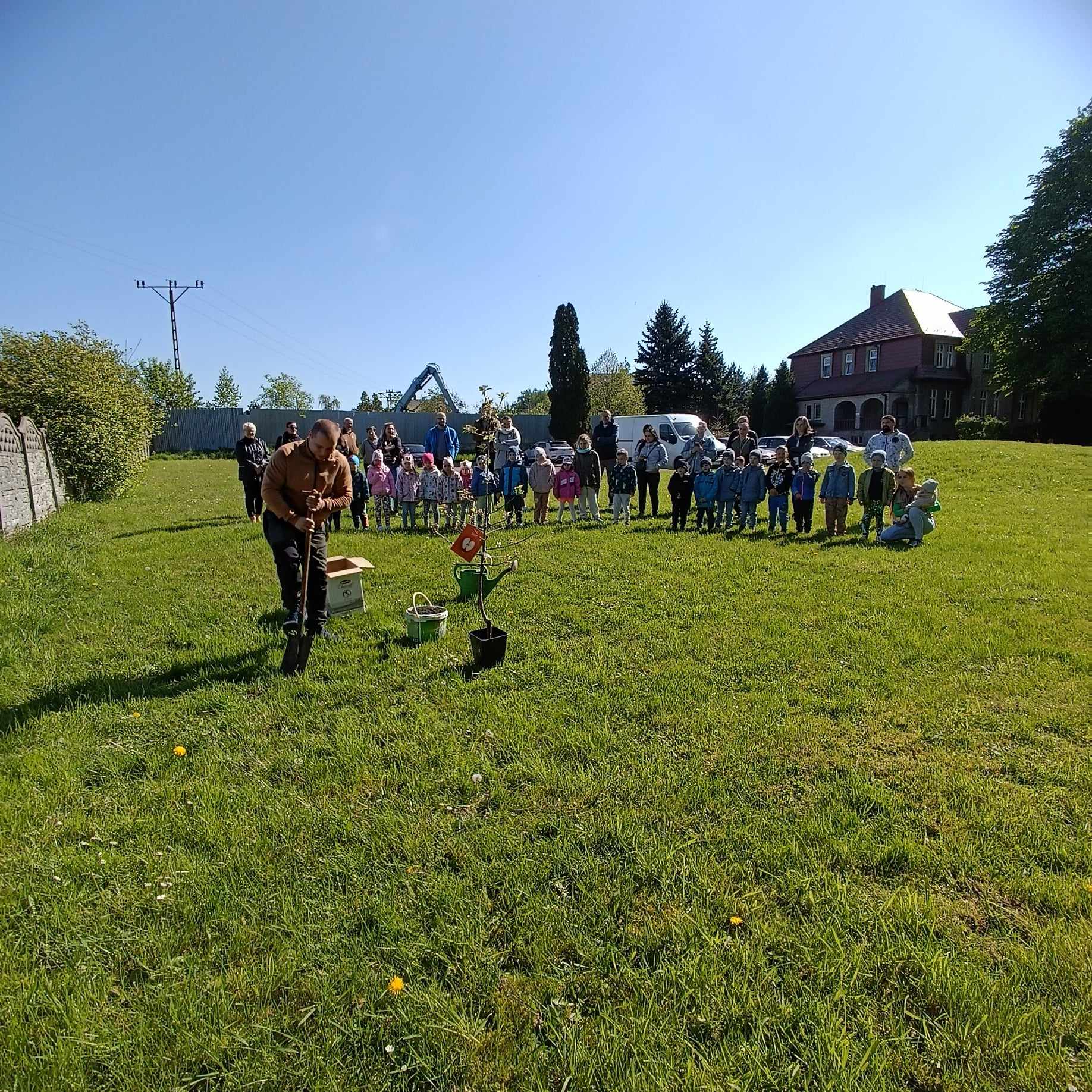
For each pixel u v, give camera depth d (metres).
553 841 2.47
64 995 1.81
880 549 8.03
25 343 14.10
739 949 1.95
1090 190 26.61
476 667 4.17
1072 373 27.98
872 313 42.16
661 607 5.55
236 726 3.40
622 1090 1.55
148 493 16.27
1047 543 8.20
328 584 5.20
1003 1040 1.66
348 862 2.35
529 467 11.05
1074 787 2.82
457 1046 1.67
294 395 57.69
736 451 10.70
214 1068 1.62
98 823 2.58
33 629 4.91
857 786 2.79
